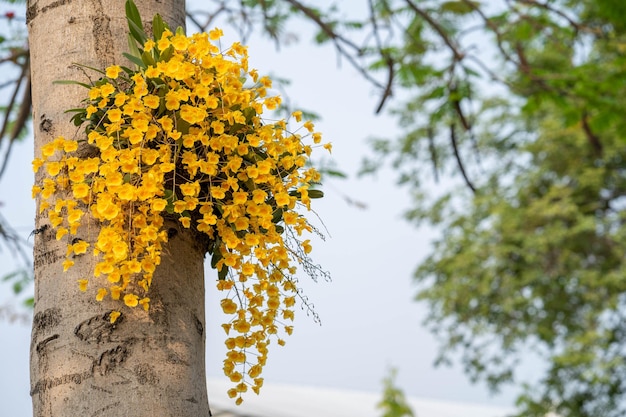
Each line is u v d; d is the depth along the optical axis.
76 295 3.29
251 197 3.42
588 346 17.61
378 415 14.52
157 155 3.28
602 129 7.18
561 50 7.18
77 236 3.32
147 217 3.29
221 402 12.34
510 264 18.83
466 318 19.11
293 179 3.44
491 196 19.41
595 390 18.23
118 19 3.51
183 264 3.37
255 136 3.37
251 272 3.39
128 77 3.40
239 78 3.47
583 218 17.95
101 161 3.34
